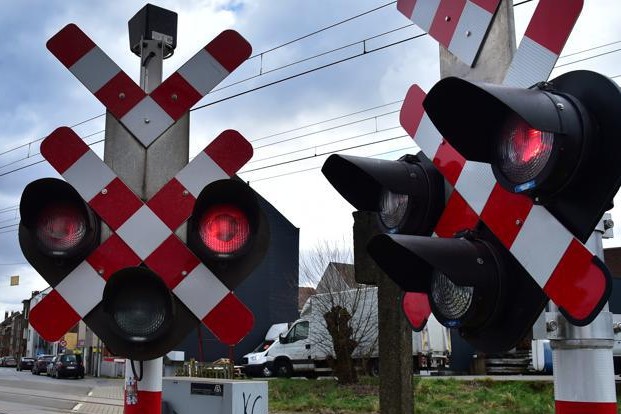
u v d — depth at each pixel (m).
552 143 1.45
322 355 24.78
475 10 2.20
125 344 2.60
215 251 2.50
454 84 1.63
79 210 2.48
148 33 3.26
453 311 1.78
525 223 1.70
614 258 37.25
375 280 2.98
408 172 2.13
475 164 1.96
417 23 2.41
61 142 2.81
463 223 2.00
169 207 2.81
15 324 113.00
